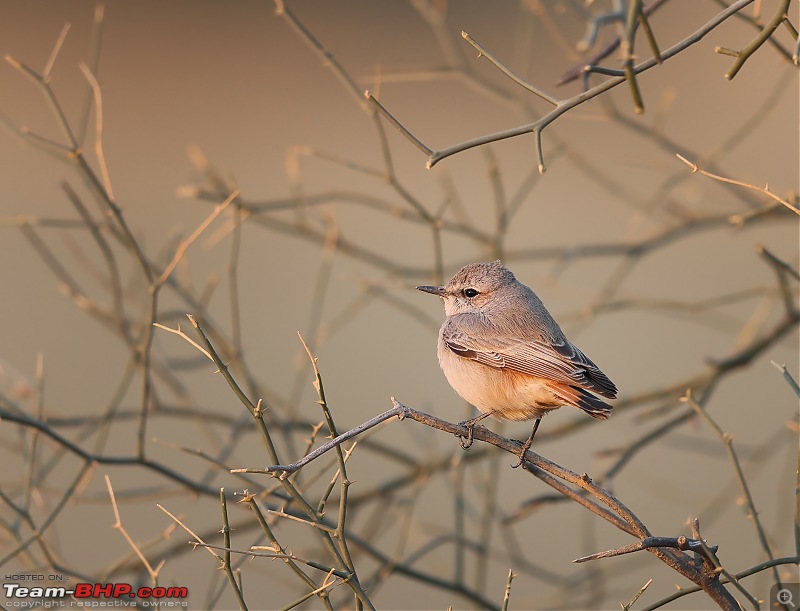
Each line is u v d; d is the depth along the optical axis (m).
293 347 17.23
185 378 15.41
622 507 6.64
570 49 10.15
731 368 10.02
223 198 10.46
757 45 5.59
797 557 6.00
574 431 10.44
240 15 26.12
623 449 9.62
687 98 21.45
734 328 13.69
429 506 13.91
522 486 14.91
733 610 6.02
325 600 5.84
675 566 6.12
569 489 6.79
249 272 19.02
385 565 9.23
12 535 8.31
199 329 6.01
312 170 22.20
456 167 22.58
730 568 12.59
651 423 14.28
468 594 9.33
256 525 9.53
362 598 5.80
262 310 17.95
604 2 17.77
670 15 22.66
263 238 20.16
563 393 8.09
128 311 12.66
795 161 18.61
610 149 20.92
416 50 25.48
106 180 8.84
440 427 6.79
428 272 11.20
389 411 6.46
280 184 21.55
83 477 8.88
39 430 8.09
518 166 22.44
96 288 17.39
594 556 5.75
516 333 8.63
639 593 5.88
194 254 19.42
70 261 18.22
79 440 9.55
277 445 13.41
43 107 23.30
